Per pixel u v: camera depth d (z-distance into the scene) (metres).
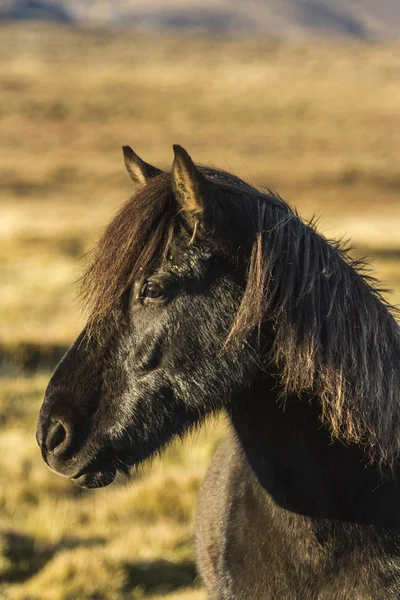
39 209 65.88
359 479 5.28
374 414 5.15
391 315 5.54
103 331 5.11
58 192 79.56
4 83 159.62
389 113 150.50
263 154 110.06
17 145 109.12
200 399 5.14
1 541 11.79
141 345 5.07
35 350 21.89
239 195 5.27
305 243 5.23
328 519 5.29
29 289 30.23
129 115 139.50
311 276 5.11
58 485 14.38
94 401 5.13
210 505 7.02
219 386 5.13
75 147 110.62
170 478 13.92
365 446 5.24
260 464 5.49
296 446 5.33
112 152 108.00
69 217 59.31
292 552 5.36
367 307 5.25
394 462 5.34
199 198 4.90
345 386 5.07
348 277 5.27
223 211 5.05
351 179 90.56
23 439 16.33
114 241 5.08
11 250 39.72
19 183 82.88
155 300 5.04
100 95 157.38
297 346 5.05
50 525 12.76
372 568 5.23
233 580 5.60
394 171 96.06
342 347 5.08
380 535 5.25
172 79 184.00
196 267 5.04
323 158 105.94
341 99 165.50
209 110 148.25
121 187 84.31
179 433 5.30
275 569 5.40
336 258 5.32
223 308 5.06
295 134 127.62
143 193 5.18
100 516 13.26
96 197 77.56
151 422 5.14
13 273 33.59
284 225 5.20
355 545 5.27
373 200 79.81
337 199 79.50
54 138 116.38
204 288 5.06
